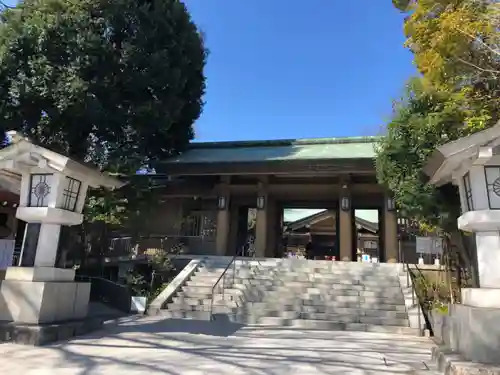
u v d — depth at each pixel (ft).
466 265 30.17
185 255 51.67
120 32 46.14
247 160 52.75
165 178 60.13
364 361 20.01
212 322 32.27
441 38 25.49
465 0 25.22
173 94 50.14
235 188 58.90
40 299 22.38
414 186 31.01
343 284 39.34
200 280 41.81
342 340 26.43
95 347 21.13
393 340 27.12
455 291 33.35
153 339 24.17
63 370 16.52
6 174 28.43
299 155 53.42
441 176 21.38
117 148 45.98
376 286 38.65
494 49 26.40
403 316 33.12
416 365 19.26
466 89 27.71
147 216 49.67
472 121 25.40
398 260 49.62
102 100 44.45
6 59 41.93
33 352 19.34
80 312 26.03
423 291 35.78
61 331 22.58
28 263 23.76
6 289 22.86
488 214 17.40
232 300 37.22
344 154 51.78
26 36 41.60
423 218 33.09
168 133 56.90
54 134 43.50
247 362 19.01
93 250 46.62
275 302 36.37
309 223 77.97
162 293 38.32
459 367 15.23
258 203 55.67
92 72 43.52
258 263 45.88
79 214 25.11
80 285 26.11
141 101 47.06
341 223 52.26
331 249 90.07
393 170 33.63
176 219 59.41
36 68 41.29
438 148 18.43
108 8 44.27
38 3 44.47
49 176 24.16
